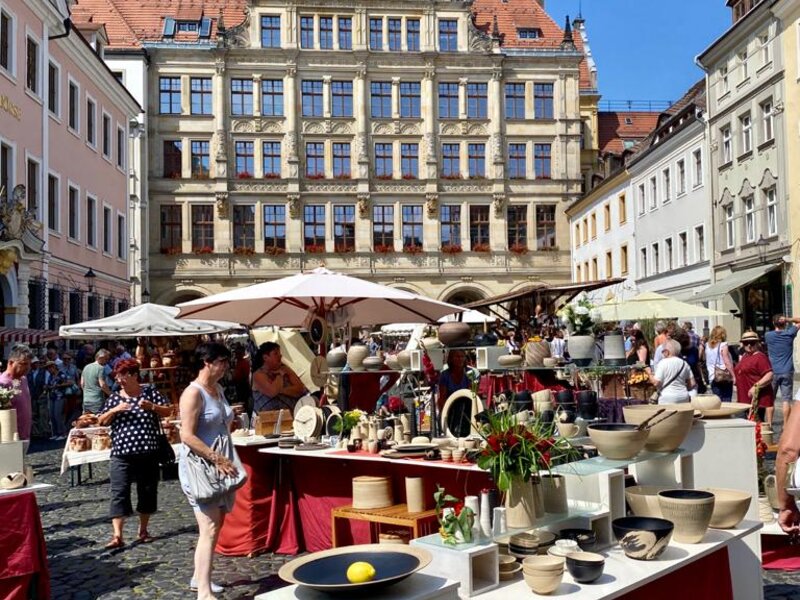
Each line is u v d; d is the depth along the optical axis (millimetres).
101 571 7801
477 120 48156
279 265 46531
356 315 13039
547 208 49219
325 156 47188
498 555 4859
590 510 5402
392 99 47750
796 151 26734
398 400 8523
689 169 34969
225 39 46406
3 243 22016
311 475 8312
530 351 7820
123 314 18031
